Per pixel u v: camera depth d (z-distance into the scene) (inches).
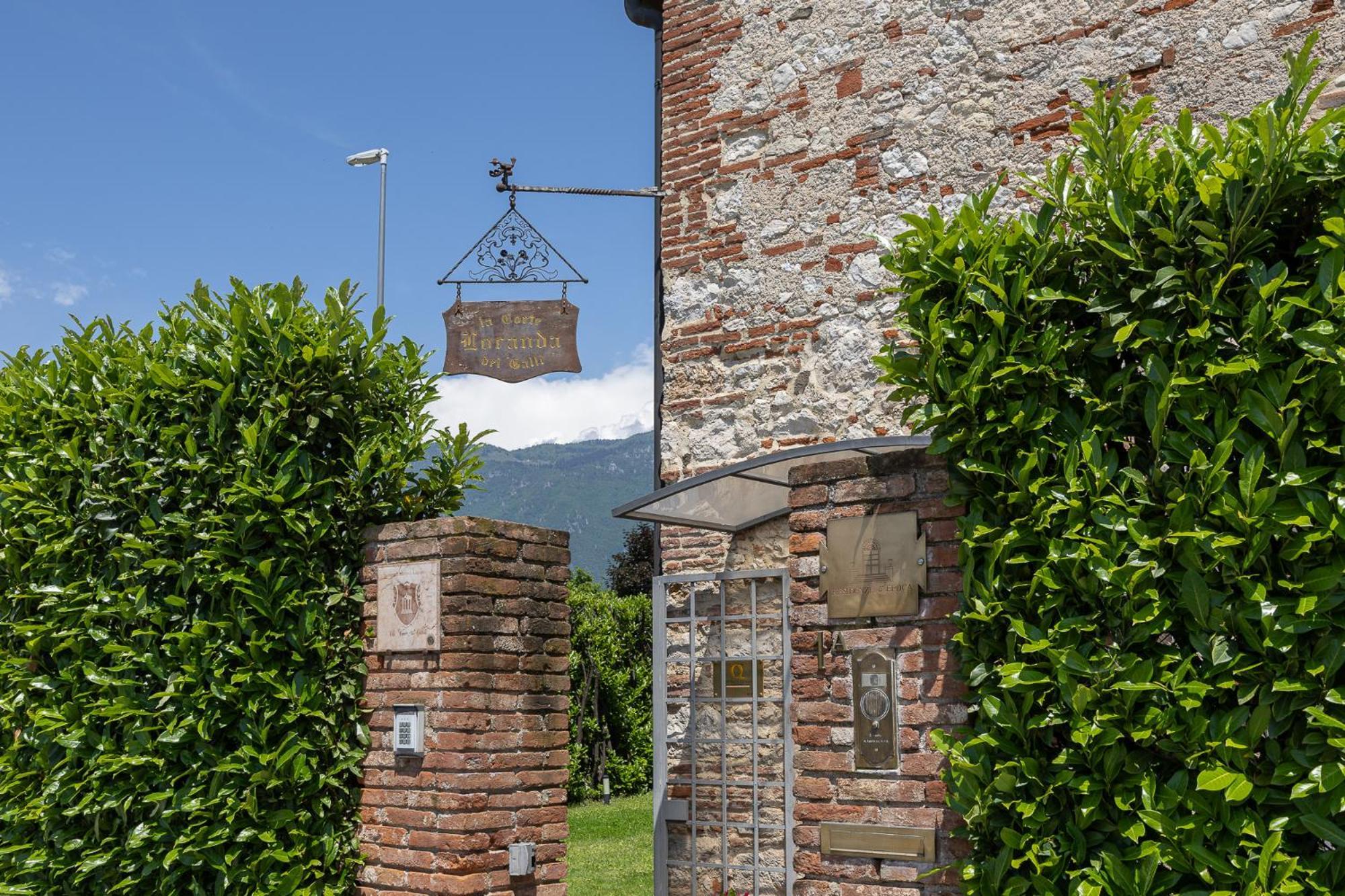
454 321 325.7
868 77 290.7
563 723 245.3
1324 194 145.2
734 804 284.0
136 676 242.7
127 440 249.6
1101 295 156.6
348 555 246.7
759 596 290.2
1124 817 147.6
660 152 343.9
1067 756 150.0
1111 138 160.4
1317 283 140.4
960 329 167.0
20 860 258.5
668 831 297.4
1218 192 146.9
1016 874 154.1
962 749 160.9
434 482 259.0
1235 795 135.9
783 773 277.1
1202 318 147.1
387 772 235.3
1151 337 149.9
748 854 281.0
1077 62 262.2
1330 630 135.7
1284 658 138.3
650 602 896.3
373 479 247.9
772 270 300.2
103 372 259.9
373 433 251.4
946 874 167.9
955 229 170.9
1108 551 149.9
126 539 240.5
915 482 178.9
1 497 272.8
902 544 178.2
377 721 238.1
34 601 266.5
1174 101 249.1
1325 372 137.7
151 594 244.1
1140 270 151.0
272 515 235.0
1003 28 273.0
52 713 249.1
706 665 296.0
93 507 253.0
